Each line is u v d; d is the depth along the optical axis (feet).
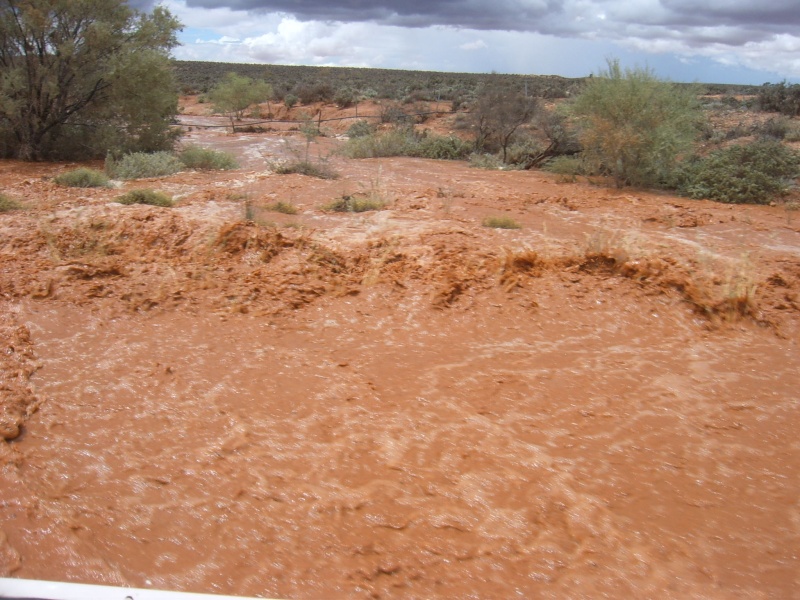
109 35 61.41
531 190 51.16
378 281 25.31
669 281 25.14
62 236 28.55
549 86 160.97
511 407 17.13
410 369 19.10
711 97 131.95
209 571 11.04
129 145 63.57
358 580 11.00
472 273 26.07
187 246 27.99
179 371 18.04
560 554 11.83
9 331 19.47
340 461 14.33
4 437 14.29
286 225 32.60
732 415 17.34
